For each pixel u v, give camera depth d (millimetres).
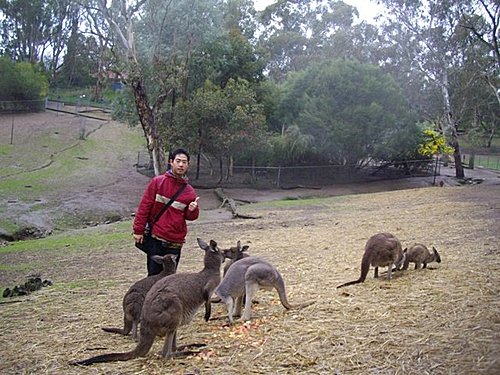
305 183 32188
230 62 32750
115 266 11664
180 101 27891
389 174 35344
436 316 5594
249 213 20922
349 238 13039
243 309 6406
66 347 5695
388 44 41625
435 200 21812
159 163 23719
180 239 6250
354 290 7027
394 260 7445
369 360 4574
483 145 52938
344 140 31219
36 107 46562
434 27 36594
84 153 34719
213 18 27359
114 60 23844
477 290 6512
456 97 37062
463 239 11195
